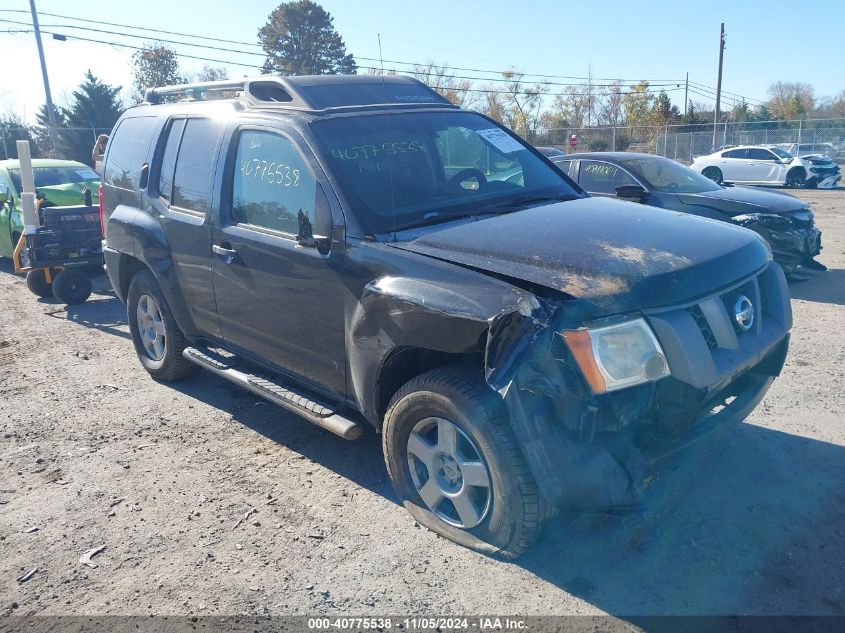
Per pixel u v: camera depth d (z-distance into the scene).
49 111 31.66
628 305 2.87
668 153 36.78
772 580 3.05
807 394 5.02
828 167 23.56
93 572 3.35
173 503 3.94
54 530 3.72
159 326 5.65
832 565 3.13
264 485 4.10
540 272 3.03
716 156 25.70
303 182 3.95
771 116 57.09
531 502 2.98
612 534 3.43
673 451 2.99
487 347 2.89
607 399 2.86
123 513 3.86
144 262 5.31
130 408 5.35
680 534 3.40
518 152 4.81
